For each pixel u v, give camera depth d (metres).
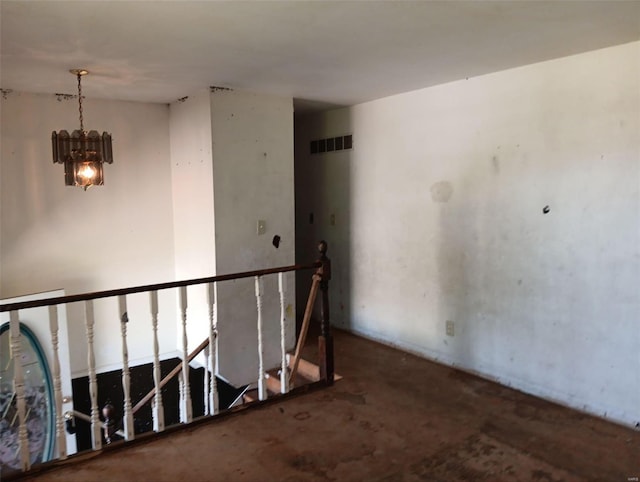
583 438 2.88
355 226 4.89
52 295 4.03
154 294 2.78
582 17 2.34
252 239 4.25
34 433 3.88
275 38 2.60
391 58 3.05
